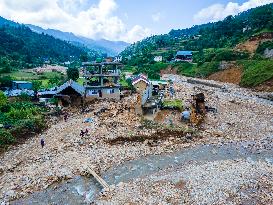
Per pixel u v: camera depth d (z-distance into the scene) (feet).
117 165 143.54
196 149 163.02
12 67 529.86
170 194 115.03
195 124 197.36
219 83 406.21
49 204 111.96
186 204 108.27
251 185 121.19
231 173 131.64
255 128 196.85
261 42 505.66
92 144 164.14
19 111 198.59
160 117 212.64
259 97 303.07
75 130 184.34
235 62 451.53
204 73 479.41
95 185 125.08
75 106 248.73
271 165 140.97
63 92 247.91
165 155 155.33
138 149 161.17
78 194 118.21
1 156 149.28
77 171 135.33
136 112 214.28
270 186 120.57
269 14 622.95
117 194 116.06
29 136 175.83
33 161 143.84
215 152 158.81
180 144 169.27
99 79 274.77
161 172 135.95
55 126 195.00
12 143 162.81
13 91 282.97
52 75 475.31
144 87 312.29
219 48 628.28
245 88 361.71
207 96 294.87
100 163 144.15
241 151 160.15
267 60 407.23
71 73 399.85
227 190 117.39
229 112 233.14
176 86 363.76
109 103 252.01
